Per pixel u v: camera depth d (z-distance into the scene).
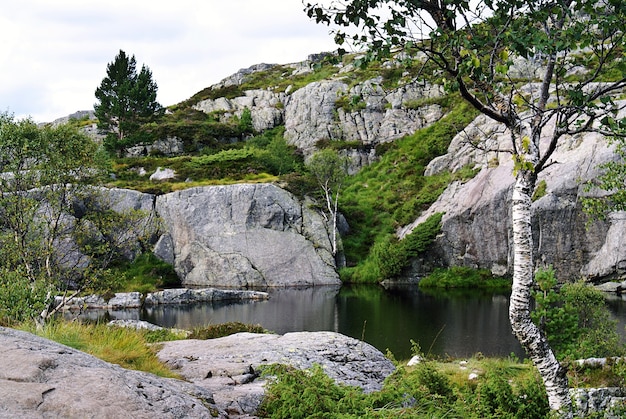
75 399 5.19
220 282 57.28
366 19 7.40
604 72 7.82
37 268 22.27
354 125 82.12
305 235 60.53
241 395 8.00
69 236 23.25
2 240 21.48
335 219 61.88
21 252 21.16
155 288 52.28
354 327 31.12
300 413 6.61
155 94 89.31
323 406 6.71
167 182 67.56
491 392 9.38
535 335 7.84
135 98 85.50
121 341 10.76
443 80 7.93
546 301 14.88
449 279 52.25
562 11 7.61
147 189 62.31
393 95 83.06
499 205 51.34
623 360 12.85
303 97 88.06
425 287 51.47
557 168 48.38
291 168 76.44
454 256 54.41
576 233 46.66
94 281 22.59
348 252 61.53
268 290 53.12
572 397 10.43
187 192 60.75
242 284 56.78
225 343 12.35
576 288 19.11
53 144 23.45
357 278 57.09
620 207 15.84
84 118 102.75
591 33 7.48
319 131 83.38
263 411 7.39
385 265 55.22
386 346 25.69
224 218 59.84
